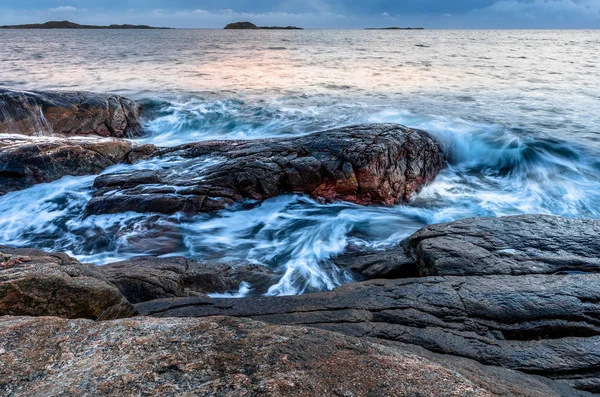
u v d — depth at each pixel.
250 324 2.45
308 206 10.02
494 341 4.19
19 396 1.77
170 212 9.00
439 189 11.69
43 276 3.62
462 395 1.83
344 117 19.11
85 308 3.75
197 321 2.48
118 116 16.41
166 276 6.02
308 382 1.85
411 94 24.66
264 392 1.76
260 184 9.77
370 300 4.94
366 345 2.25
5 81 26.53
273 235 8.83
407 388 1.85
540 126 16.98
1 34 150.50
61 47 65.69
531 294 4.84
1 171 10.09
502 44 84.06
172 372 1.93
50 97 15.27
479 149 14.34
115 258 7.79
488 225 6.71
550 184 11.98
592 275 5.22
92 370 1.95
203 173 10.23
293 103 22.03
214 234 8.74
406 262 6.56
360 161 10.04
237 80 29.39
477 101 22.48
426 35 154.88
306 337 2.29
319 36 137.62
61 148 10.84
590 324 4.43
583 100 22.47
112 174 10.47
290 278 6.93
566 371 3.80
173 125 18.20
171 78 29.55
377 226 9.26
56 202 9.64
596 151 14.08
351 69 36.47
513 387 2.64
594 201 10.80
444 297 4.89
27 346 2.17
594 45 81.88
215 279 6.44
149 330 2.35
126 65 36.94
